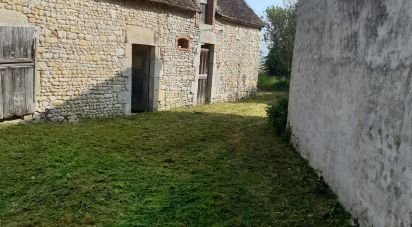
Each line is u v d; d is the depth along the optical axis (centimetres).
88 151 569
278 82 2342
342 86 397
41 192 405
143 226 343
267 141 691
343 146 385
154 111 1007
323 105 466
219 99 1361
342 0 412
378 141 302
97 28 805
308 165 527
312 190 434
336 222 350
